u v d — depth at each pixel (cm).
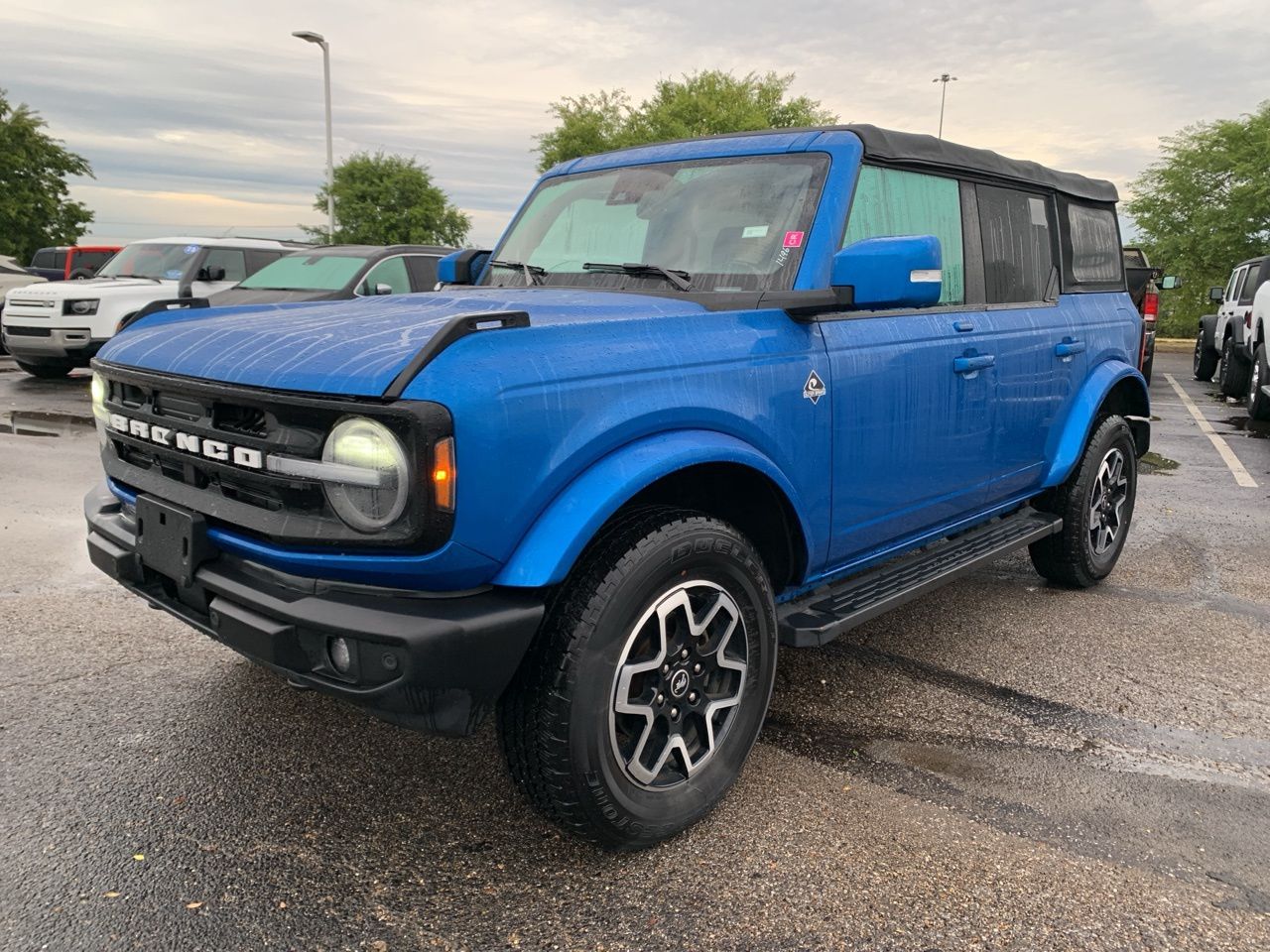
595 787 238
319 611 216
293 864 251
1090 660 400
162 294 1197
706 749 269
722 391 263
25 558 507
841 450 309
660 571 242
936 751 320
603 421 233
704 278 317
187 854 254
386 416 204
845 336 310
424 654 209
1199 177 2788
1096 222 497
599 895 240
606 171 378
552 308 277
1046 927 229
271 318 278
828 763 310
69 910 230
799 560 304
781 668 388
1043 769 308
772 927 228
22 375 1370
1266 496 723
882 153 330
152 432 258
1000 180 410
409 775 297
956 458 369
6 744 311
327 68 2533
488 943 222
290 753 310
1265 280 1255
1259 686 375
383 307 292
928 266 273
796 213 313
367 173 3956
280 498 226
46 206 4072
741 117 3497
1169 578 516
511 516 218
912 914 233
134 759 304
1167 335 2995
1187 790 295
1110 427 476
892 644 418
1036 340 412
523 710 234
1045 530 438
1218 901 239
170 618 426
